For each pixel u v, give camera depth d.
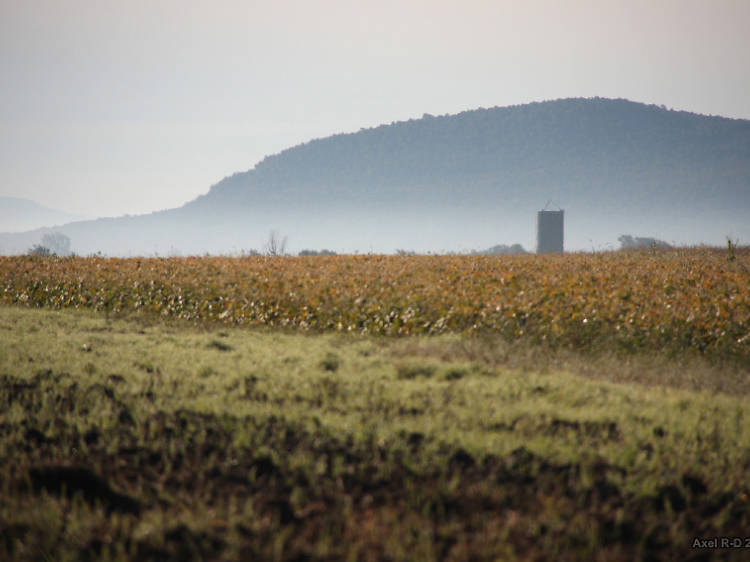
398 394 36.66
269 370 43.12
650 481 26.14
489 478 26.14
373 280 84.94
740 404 37.62
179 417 32.69
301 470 26.86
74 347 51.03
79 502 24.77
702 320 60.38
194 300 81.00
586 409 34.41
